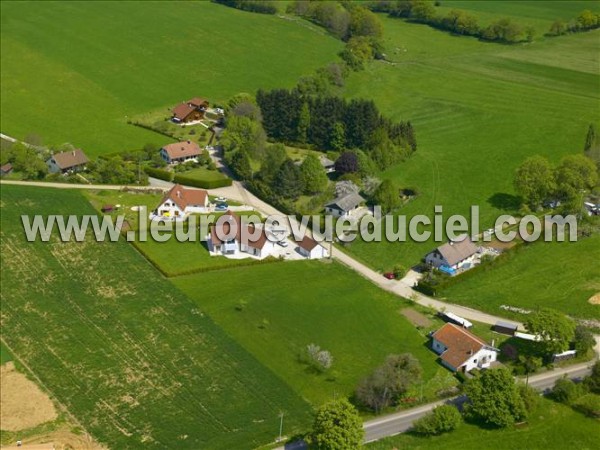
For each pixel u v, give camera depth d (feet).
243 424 440.04
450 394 462.19
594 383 462.60
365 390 449.48
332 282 582.35
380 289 574.56
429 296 567.59
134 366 488.85
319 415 407.85
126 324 529.04
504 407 433.89
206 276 585.63
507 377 441.68
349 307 550.77
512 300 558.56
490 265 598.34
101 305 549.54
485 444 422.00
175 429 435.94
